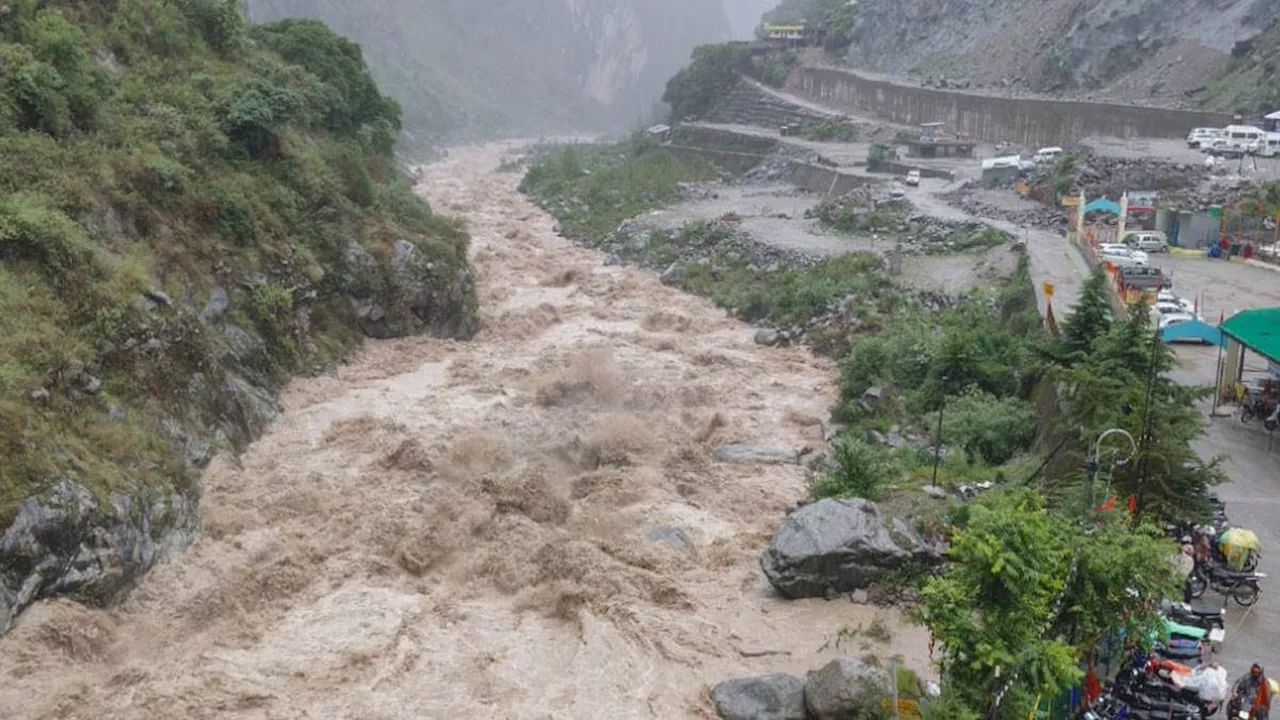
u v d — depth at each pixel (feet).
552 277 214.48
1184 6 327.26
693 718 73.20
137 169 130.93
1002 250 194.80
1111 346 96.27
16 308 99.60
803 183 321.52
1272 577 77.66
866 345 144.56
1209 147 235.61
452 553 97.71
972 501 92.48
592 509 105.91
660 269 226.38
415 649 82.33
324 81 200.54
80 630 81.00
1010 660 54.65
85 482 87.51
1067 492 79.82
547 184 339.98
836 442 122.52
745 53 451.53
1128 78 326.65
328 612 87.76
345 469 115.55
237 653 81.82
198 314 125.08
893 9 461.37
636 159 388.37
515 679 78.59
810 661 79.10
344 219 163.43
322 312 153.58
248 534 100.32
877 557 87.25
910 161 301.43
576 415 134.51
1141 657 64.49
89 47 149.79
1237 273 169.99
